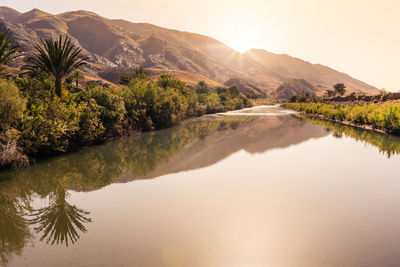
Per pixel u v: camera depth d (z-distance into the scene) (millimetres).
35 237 6547
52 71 17875
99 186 10586
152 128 30203
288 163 14398
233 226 6965
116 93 27016
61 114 15812
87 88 25672
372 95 61406
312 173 12344
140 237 6430
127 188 10297
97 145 19875
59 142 15328
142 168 13391
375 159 15422
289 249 5812
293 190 9898
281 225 7012
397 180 11227
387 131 27438
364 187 10281
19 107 12742
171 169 13188
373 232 6605
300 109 75688
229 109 79688
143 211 8031
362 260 5363
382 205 8430
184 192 9727
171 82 46156
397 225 6992
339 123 39781
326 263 5270
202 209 8125
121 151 17766
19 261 5516
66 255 5695
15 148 12742
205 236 6449
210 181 11086
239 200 8859
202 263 5285
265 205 8414
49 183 10977
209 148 19047
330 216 7586
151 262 5332
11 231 6910
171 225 7055
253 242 6129
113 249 5902
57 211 8203
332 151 17906
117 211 8078
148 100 30391
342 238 6301
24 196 9547
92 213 7973
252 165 13953
